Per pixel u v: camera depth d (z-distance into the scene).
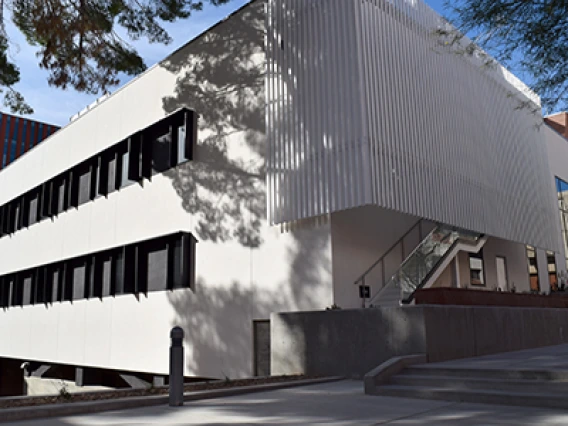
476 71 19.06
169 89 19.55
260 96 16.05
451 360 10.28
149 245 19.34
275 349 12.48
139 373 19.66
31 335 26.50
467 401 7.47
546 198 22.34
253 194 15.63
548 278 25.00
